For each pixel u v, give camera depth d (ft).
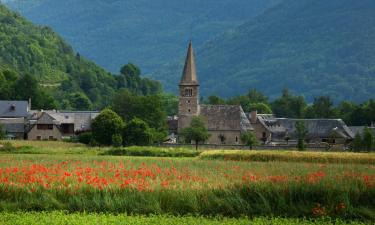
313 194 158.81
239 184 167.22
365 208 152.56
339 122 635.25
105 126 468.34
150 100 585.22
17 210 154.61
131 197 157.69
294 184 162.50
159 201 157.07
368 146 474.49
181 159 318.86
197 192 161.17
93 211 154.51
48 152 377.30
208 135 560.20
